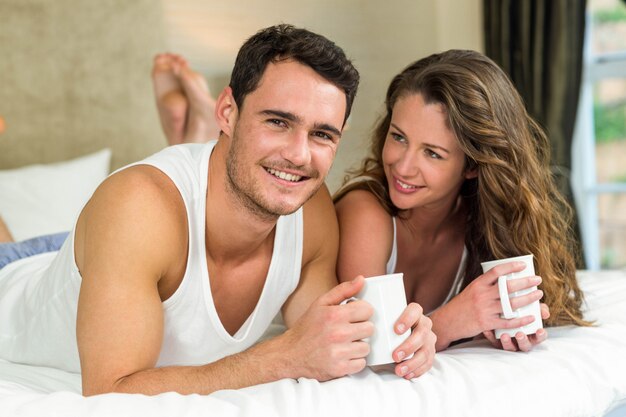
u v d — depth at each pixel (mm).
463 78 1589
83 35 3510
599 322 1678
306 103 1264
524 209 1666
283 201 1315
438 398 1192
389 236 1761
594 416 1339
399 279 1255
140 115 3625
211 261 1445
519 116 1674
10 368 1641
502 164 1632
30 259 1902
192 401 1076
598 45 4199
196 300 1404
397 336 1236
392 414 1136
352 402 1135
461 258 1893
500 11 4141
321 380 1211
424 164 1604
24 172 3072
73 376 1595
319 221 1600
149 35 3641
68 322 1517
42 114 3439
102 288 1237
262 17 4012
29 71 3408
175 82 3354
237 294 1503
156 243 1285
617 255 4168
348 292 1236
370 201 1757
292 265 1539
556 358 1391
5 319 1717
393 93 1780
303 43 1276
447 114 1580
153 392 1188
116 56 3574
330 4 4242
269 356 1223
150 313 1256
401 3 4508
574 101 3936
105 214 1281
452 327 1485
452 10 4602
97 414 1018
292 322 1642
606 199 4180
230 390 1147
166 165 1378
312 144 1301
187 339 1442
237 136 1319
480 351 1474
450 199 1763
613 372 1410
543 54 3984
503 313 1438
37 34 3422
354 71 1321
